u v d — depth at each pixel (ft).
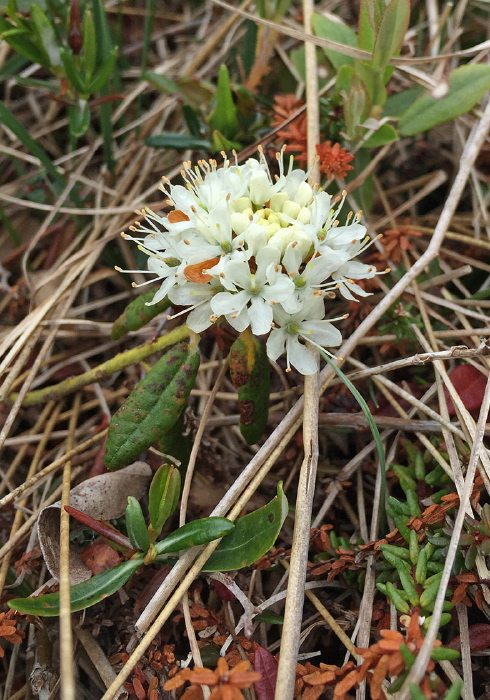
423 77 0.48
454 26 0.60
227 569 0.33
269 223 0.36
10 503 0.44
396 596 0.31
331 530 0.39
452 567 0.33
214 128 0.53
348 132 0.48
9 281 0.58
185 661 0.33
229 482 0.43
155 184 0.60
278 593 0.35
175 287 0.37
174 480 0.33
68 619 0.29
